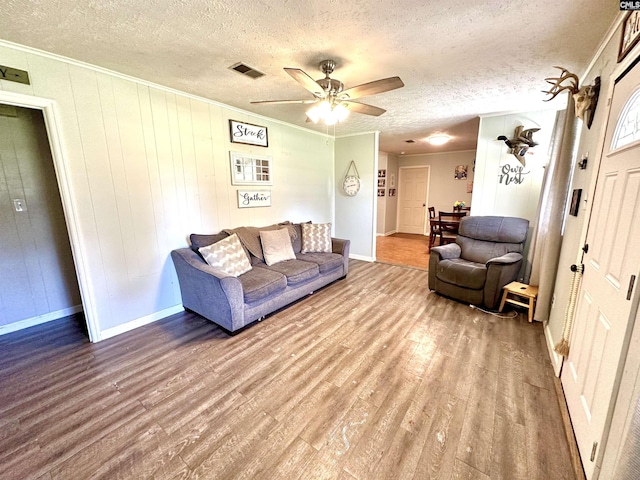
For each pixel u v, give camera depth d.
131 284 2.66
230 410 1.70
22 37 1.80
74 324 2.83
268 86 2.71
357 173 5.08
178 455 1.42
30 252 2.78
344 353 2.27
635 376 0.94
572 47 1.95
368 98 3.02
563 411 1.66
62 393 1.85
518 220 3.35
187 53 2.04
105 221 2.44
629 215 1.17
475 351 2.28
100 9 1.51
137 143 2.58
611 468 1.02
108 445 1.47
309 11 1.55
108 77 2.35
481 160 3.76
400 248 6.33
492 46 1.95
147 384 1.93
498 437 1.50
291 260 3.57
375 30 1.75
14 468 1.36
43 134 2.79
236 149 3.46
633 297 1.02
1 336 2.60
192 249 3.00
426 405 1.72
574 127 2.32
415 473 1.32
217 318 2.62
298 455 1.41
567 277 2.10
